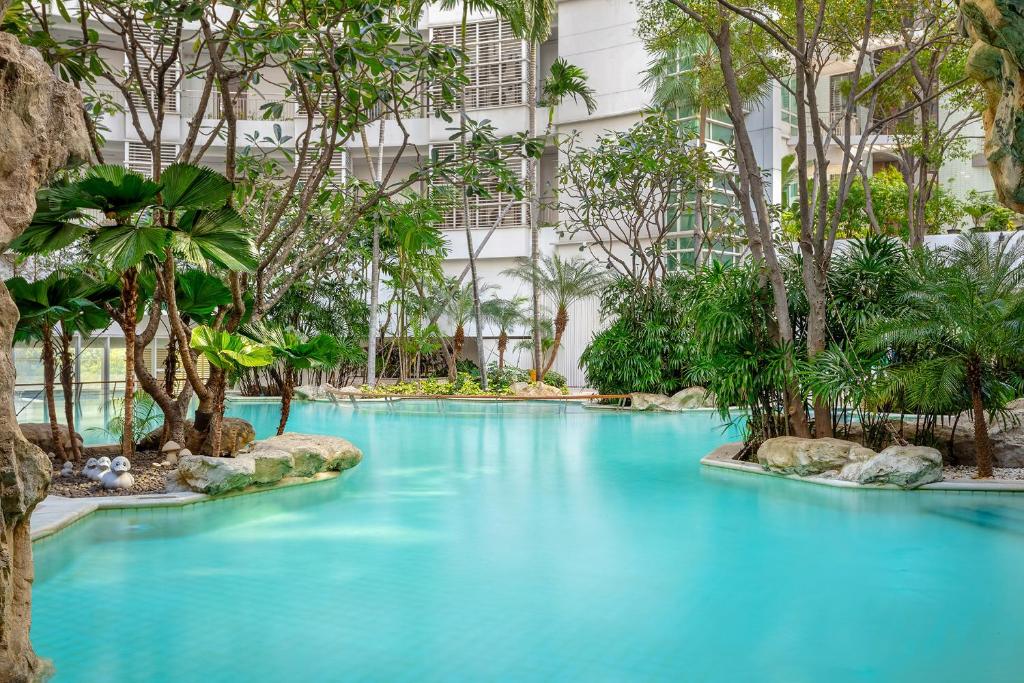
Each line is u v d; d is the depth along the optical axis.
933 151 17.70
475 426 15.14
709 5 9.77
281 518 6.68
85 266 8.42
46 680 3.33
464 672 3.44
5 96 2.92
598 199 20.44
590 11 26.06
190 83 25.95
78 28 22.36
